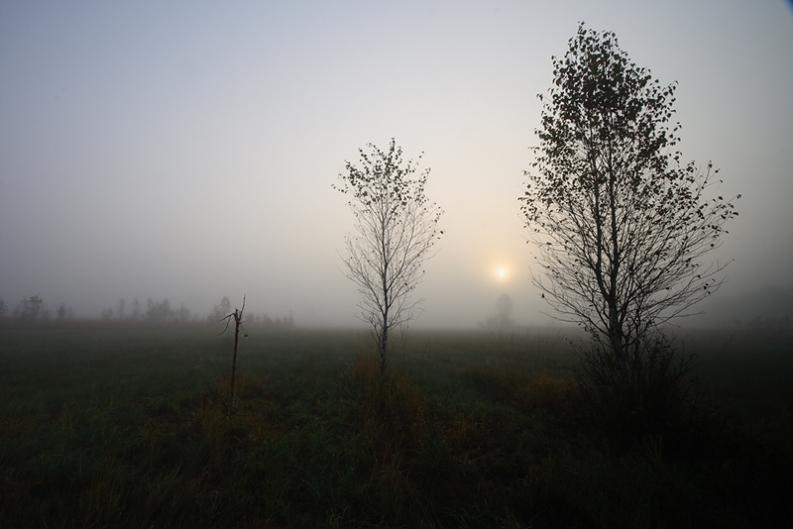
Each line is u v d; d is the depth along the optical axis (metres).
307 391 10.05
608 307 7.59
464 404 8.57
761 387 10.59
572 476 4.92
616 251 7.59
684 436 5.85
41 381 10.72
